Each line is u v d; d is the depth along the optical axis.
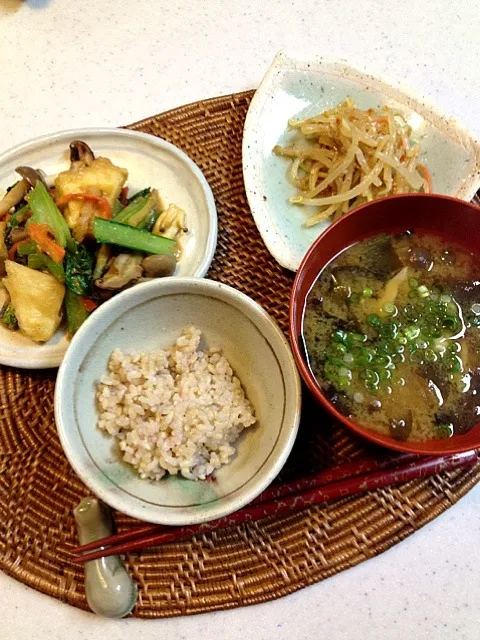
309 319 0.28
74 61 0.40
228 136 0.36
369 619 0.28
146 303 0.28
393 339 0.27
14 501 0.29
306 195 0.35
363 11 0.41
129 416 0.28
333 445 0.30
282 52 0.34
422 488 0.29
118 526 0.29
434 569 0.29
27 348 0.32
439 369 0.27
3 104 0.39
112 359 0.29
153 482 0.27
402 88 0.34
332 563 0.28
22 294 0.31
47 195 0.32
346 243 0.29
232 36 0.41
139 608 0.28
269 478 0.24
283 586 0.28
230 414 0.28
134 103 0.39
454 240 0.29
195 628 0.28
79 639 0.28
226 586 0.28
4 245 0.32
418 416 0.26
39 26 0.42
